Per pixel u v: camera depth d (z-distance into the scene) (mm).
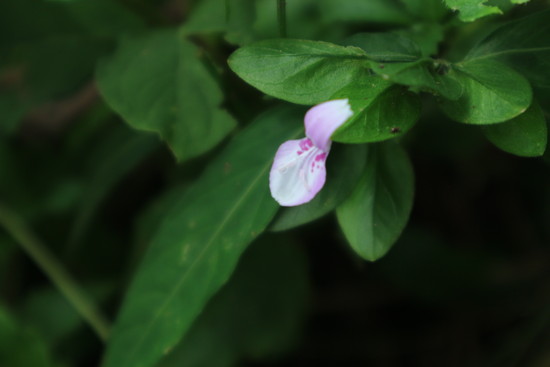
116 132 357
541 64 282
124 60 315
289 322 344
